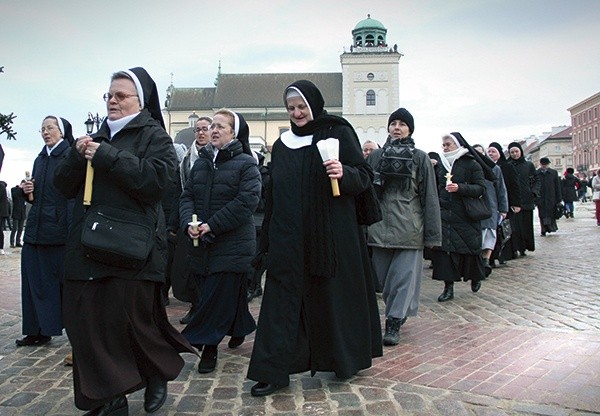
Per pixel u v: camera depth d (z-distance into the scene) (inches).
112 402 127.4
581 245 526.6
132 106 137.1
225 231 179.9
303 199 158.1
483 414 136.1
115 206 127.6
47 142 205.9
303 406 144.3
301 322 157.8
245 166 187.8
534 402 142.2
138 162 126.8
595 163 3814.0
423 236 209.8
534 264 409.1
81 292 125.1
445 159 289.7
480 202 282.5
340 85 2920.8
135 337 128.6
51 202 201.2
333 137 163.3
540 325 224.5
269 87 2955.2
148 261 130.0
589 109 3914.9
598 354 181.9
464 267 285.1
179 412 142.1
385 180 209.3
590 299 273.4
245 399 150.2
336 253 157.8
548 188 631.8
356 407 142.5
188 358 191.2
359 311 162.1
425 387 155.2
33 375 172.6
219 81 2997.0
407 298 205.0
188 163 255.3
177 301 299.6
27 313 205.6
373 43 2780.5
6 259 531.5
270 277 159.2
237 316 187.5
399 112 220.4
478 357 182.7
